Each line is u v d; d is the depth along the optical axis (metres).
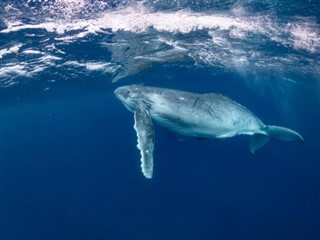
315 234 28.38
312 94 39.00
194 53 18.95
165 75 26.58
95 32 13.10
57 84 24.75
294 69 23.89
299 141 10.30
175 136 9.14
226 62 22.25
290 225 30.92
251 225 31.02
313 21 12.90
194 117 8.18
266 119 75.69
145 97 8.52
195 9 11.31
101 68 20.53
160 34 14.15
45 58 16.39
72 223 33.81
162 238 29.09
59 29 12.25
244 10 11.59
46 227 33.16
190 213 35.59
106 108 48.25
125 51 16.70
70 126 66.94
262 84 33.59
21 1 9.42
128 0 9.98
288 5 11.09
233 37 15.48
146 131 7.70
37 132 67.31
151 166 7.19
